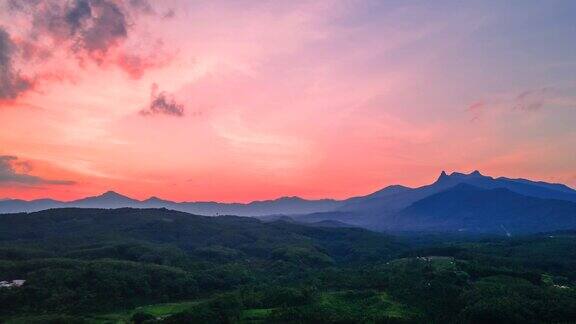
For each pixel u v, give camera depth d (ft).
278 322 445.37
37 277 540.52
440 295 511.40
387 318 451.12
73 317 466.70
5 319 458.09
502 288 499.10
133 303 541.34
